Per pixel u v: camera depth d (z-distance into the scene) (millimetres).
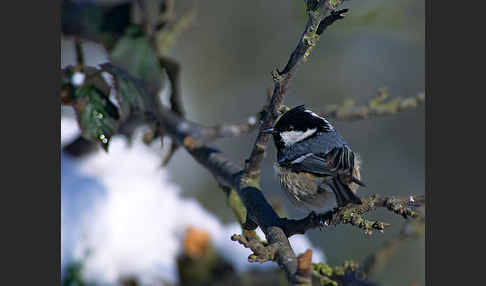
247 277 7707
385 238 13133
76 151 7328
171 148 8500
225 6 16406
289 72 5836
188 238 7379
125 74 7270
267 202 6633
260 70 16469
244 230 6852
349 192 6051
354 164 7680
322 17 5473
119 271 6531
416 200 5727
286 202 13594
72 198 6559
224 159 7859
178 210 7520
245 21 16531
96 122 6945
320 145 7625
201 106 15891
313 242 13078
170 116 8789
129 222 6703
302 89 16000
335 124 15695
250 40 16500
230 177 7410
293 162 7594
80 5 7922
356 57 16375
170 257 6953
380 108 8750
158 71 7770
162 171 7832
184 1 15766
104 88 7047
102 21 7922
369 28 14359
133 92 7277
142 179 7320
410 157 15492
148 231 6816
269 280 7746
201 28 16234
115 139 7746
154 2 10414
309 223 6152
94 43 8016
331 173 7305
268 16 16578
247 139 15266
